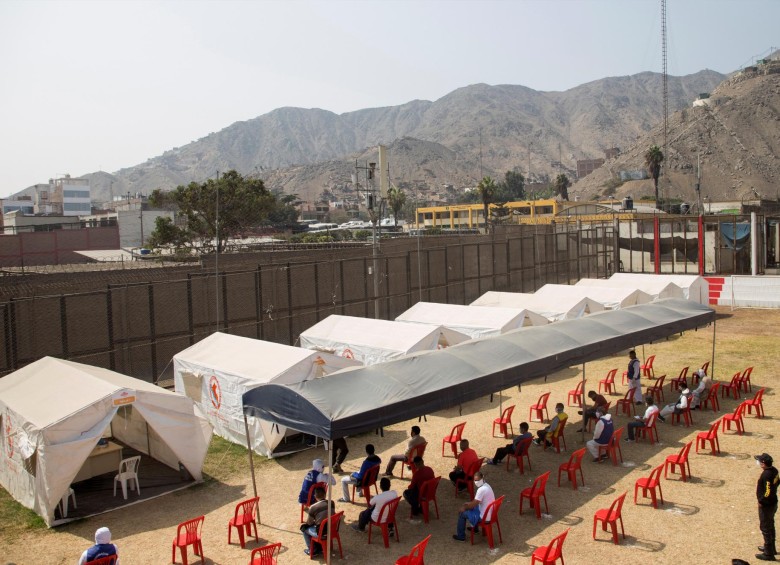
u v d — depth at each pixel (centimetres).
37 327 2045
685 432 1820
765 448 1655
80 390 1470
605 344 1841
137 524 1328
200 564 1140
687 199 19625
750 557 1105
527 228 5100
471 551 1161
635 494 1330
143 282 2466
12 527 1319
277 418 1270
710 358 2792
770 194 19175
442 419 2044
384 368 1439
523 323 2659
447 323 2734
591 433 1855
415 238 4044
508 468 1576
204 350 2083
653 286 3553
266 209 5303
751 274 4859
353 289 3231
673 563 1092
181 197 4981
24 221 7062
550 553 1101
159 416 1491
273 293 2817
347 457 1709
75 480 1551
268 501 1432
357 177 3192
